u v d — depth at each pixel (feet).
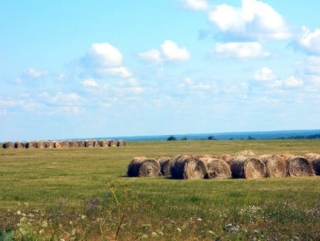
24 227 45.70
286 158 147.33
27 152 274.77
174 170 144.56
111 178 141.18
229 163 144.36
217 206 80.69
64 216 64.54
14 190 110.83
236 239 47.24
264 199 89.81
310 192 101.91
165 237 50.37
